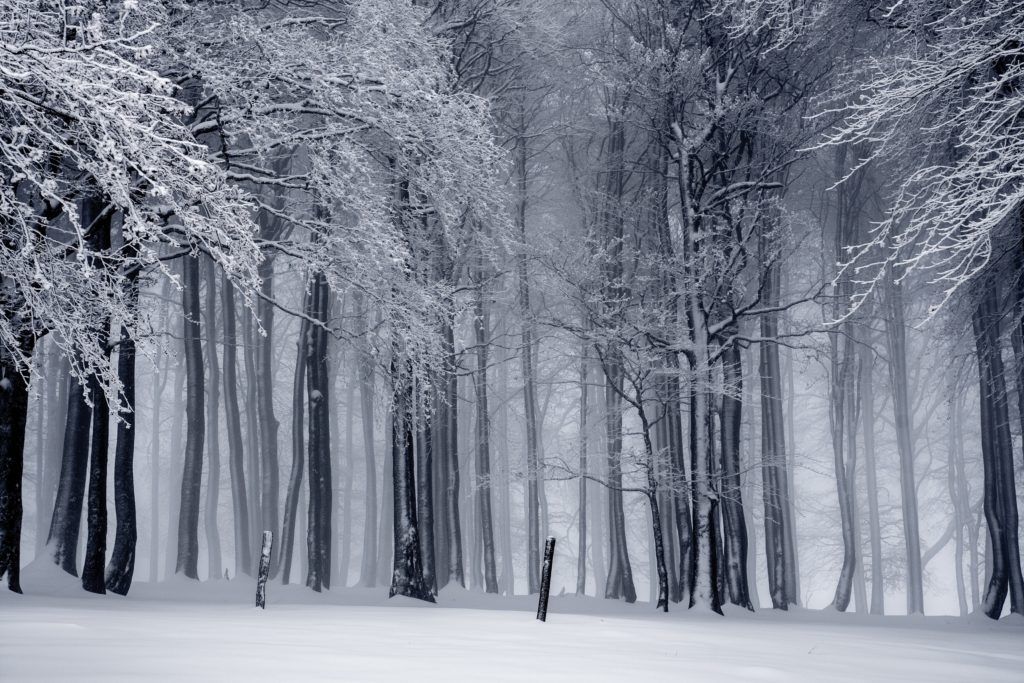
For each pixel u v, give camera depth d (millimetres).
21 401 17438
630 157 37312
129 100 10688
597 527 48594
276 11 23156
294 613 15203
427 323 21828
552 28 30578
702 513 27656
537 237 32781
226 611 15180
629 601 35375
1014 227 21969
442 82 19641
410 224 23078
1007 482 31391
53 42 11297
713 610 27203
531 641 10891
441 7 27656
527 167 38875
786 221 29844
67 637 8875
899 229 36969
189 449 32969
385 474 43219
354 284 20422
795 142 29359
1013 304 25781
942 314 31469
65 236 21750
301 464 35406
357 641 9789
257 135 17734
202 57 17641
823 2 19156
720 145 30469
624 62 31281
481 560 45594
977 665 11594
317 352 31891
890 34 22312
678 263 29500
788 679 8180
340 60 19234
